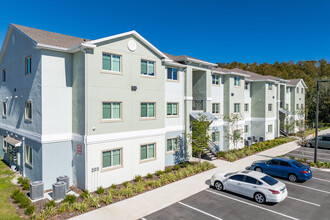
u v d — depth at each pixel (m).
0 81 22.34
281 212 11.56
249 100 32.66
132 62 16.12
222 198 13.20
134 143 16.34
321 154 25.86
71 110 15.47
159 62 17.98
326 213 11.48
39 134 14.65
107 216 10.99
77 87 14.84
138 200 12.81
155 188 14.61
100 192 13.70
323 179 16.94
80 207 11.46
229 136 26.09
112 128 15.09
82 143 14.27
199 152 19.94
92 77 14.15
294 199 13.21
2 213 11.09
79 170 14.67
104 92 14.68
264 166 17.70
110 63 15.09
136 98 16.42
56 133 14.92
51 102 14.73
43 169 14.44
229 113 26.84
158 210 11.67
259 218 10.95
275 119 35.59
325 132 42.09
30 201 12.41
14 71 18.75
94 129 14.26
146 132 17.06
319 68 92.19
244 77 29.48
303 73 80.00
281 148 28.84
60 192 12.80
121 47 15.45
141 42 16.67
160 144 18.14
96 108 14.35
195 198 13.16
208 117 22.22
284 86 39.47
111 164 15.20
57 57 14.91
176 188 14.66
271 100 33.66
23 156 16.88
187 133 21.44
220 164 20.66
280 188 12.24
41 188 13.07
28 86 16.31
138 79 16.53
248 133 32.50
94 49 14.20
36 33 17.17
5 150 20.94
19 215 11.00
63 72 15.14
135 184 15.23
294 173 16.19
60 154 15.02
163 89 18.34
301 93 45.31
